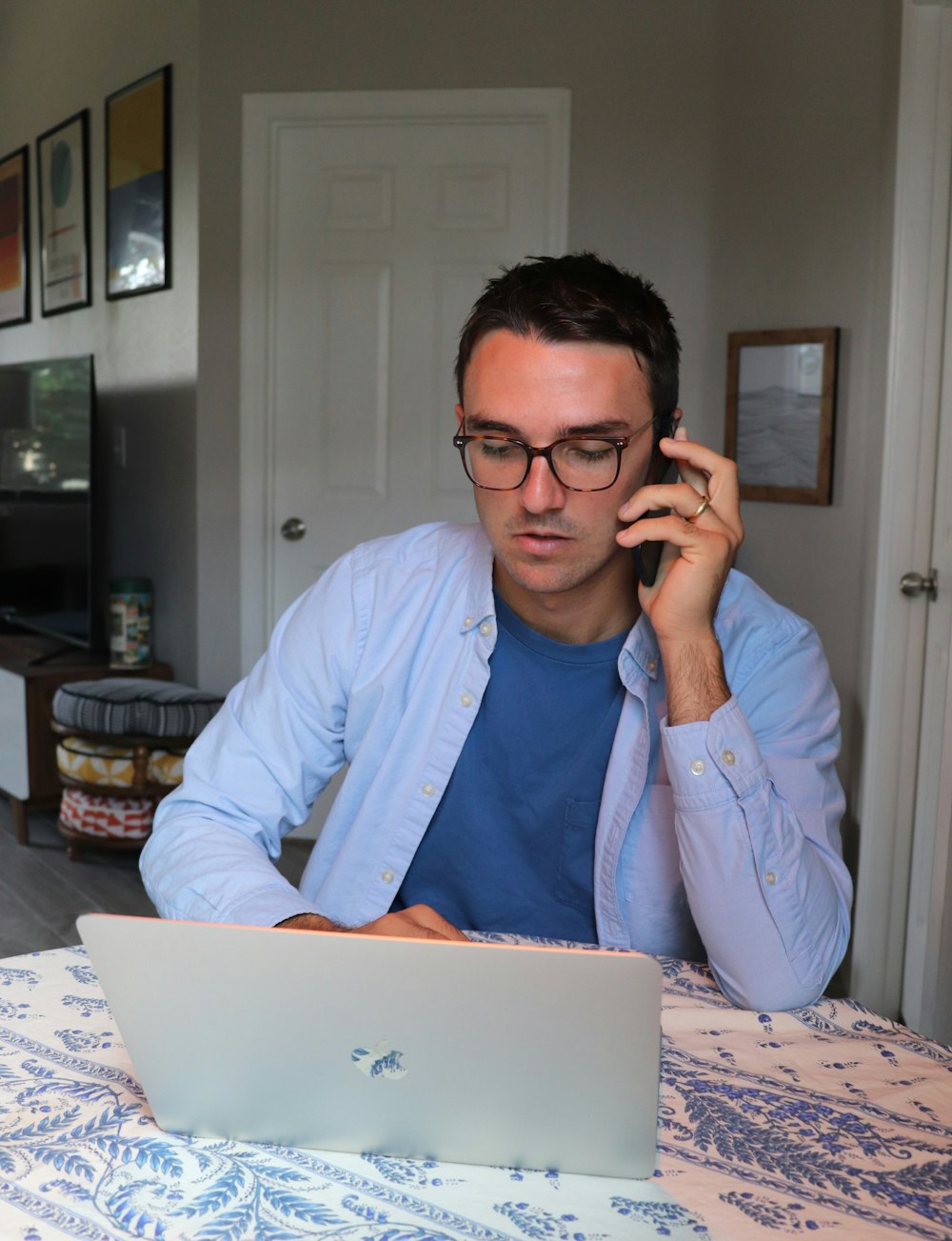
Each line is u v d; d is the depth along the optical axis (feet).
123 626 13.58
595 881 4.04
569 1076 2.41
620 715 4.02
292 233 12.62
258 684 4.33
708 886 3.49
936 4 8.41
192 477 13.15
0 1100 2.78
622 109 11.86
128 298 14.56
